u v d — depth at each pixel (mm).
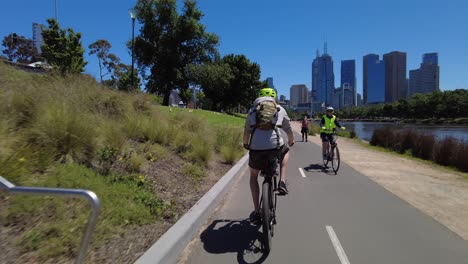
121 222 4945
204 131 12922
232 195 8008
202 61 58031
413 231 5812
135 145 8891
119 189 5719
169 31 54969
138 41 54188
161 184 7129
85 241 2889
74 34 33656
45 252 3820
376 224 6145
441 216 6727
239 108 104625
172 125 11195
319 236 5527
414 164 15250
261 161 5211
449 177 11836
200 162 9828
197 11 55219
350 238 5461
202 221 5945
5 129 5348
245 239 5328
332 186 9297
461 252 4996
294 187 9109
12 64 9641
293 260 4656
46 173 5285
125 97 11586
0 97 6363
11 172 4660
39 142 5770
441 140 18250
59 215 4480
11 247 3785
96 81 11648
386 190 8930
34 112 6379
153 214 5570
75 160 6070
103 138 7398
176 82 56125
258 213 5605
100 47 51312
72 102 7883
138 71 56688
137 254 4262
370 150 21516
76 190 2852
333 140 11773
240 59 72000
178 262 4547
